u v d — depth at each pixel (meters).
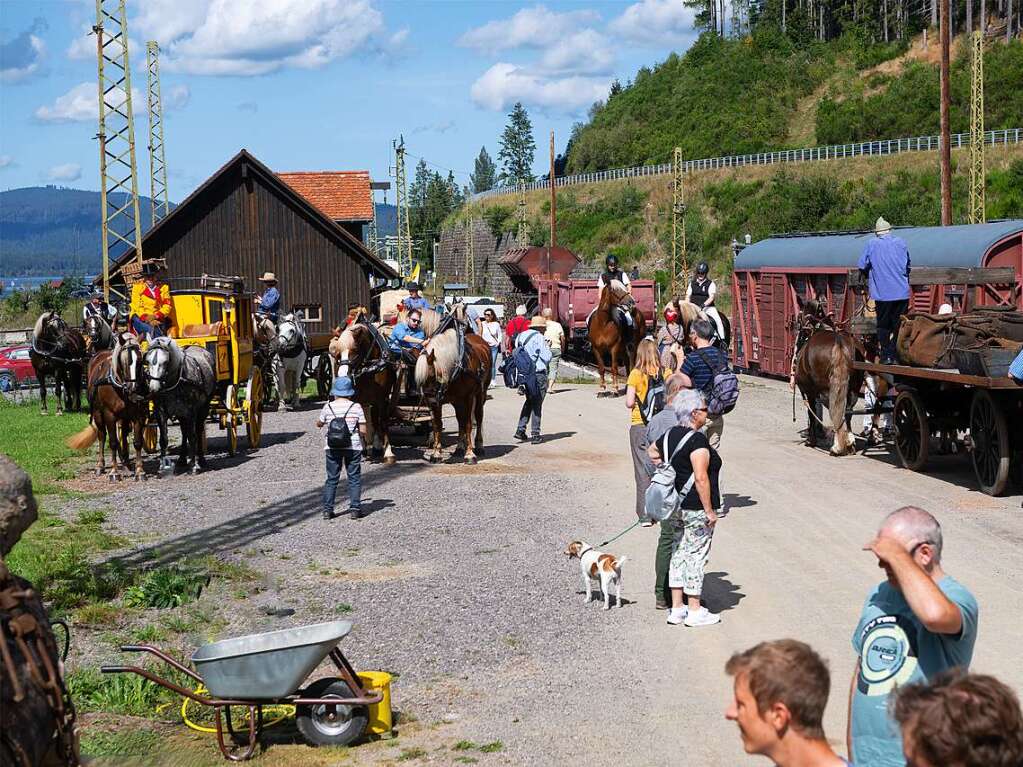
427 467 18.44
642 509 13.58
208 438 22.69
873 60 126.00
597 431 22.55
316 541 13.27
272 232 42.19
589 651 9.12
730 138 119.88
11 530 4.75
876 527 13.28
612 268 30.16
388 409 19.06
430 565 12.02
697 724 7.51
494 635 9.59
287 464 19.09
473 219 130.38
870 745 4.64
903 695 3.39
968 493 15.18
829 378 18.38
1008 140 82.50
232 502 15.80
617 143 134.62
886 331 17.52
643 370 13.27
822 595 10.52
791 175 92.62
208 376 18.17
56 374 27.55
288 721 7.94
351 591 11.04
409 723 7.71
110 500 16.09
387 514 14.73
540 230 110.69
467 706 8.00
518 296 53.25
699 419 9.85
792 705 3.79
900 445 17.38
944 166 35.38
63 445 21.48
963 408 16.56
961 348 14.88
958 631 4.41
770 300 32.91
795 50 136.25
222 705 7.19
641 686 8.29
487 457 19.44
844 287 28.12
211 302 21.47
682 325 20.55
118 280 39.38
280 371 27.33
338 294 42.78
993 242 21.22
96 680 8.52
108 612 10.34
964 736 3.17
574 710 7.83
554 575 11.52
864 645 4.73
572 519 14.21
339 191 53.16
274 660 7.11
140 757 6.76
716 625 9.70
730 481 16.48
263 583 11.39
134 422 17.75
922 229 25.25
